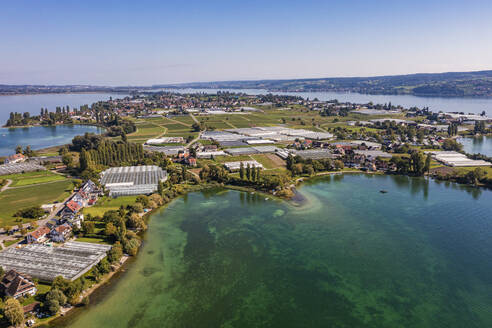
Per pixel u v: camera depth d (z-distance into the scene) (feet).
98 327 281.74
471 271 376.07
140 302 316.40
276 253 412.36
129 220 470.39
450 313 308.81
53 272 348.59
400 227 487.61
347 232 471.62
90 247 406.00
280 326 289.74
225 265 384.27
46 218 493.77
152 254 405.59
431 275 368.48
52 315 293.23
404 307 316.81
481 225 492.95
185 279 355.56
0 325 272.10
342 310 312.09
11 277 324.19
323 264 389.39
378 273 372.38
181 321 292.61
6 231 447.01
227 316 300.81
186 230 474.08
